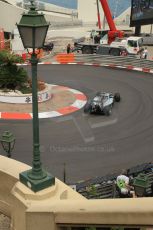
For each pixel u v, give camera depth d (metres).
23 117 20.12
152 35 57.12
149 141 17.75
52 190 5.77
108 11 47.69
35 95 6.05
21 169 6.36
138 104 23.39
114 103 23.30
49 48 45.31
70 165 15.09
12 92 23.02
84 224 4.42
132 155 16.23
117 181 12.28
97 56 36.88
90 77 31.05
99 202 4.30
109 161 15.59
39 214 4.91
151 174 12.34
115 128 19.19
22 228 5.73
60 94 25.06
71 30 71.31
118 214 3.95
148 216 3.70
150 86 28.55
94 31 52.62
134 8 52.75
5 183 6.34
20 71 24.47
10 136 10.84
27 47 5.92
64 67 34.88
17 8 61.75
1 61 24.02
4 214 6.52
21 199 5.69
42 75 31.11
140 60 35.59
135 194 10.89
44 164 15.11
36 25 5.68
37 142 6.02
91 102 21.28
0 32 40.03
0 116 20.09
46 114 20.81
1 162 6.64
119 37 46.00
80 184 12.47
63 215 4.59
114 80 30.27
